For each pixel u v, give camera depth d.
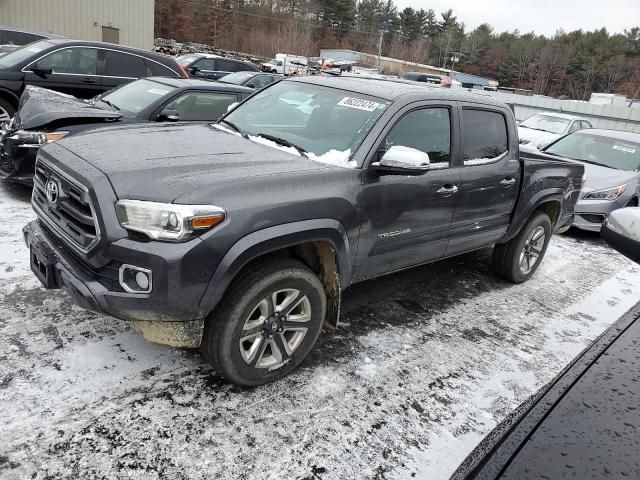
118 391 2.82
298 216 2.82
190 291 2.49
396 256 3.68
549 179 5.00
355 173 3.17
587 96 80.38
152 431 2.58
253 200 2.66
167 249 2.43
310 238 2.90
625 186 7.47
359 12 89.81
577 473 1.37
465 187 4.00
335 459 2.57
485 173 4.20
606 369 1.79
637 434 1.49
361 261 3.38
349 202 3.10
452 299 4.71
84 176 2.64
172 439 2.54
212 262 2.50
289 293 2.97
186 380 3.01
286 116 3.86
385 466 2.57
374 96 3.70
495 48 88.00
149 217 2.44
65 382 2.83
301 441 2.66
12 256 4.24
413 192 3.54
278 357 3.03
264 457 2.52
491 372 3.57
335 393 3.08
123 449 2.44
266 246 2.70
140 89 6.65
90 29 22.55
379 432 2.81
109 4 22.78
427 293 4.77
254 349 2.89
